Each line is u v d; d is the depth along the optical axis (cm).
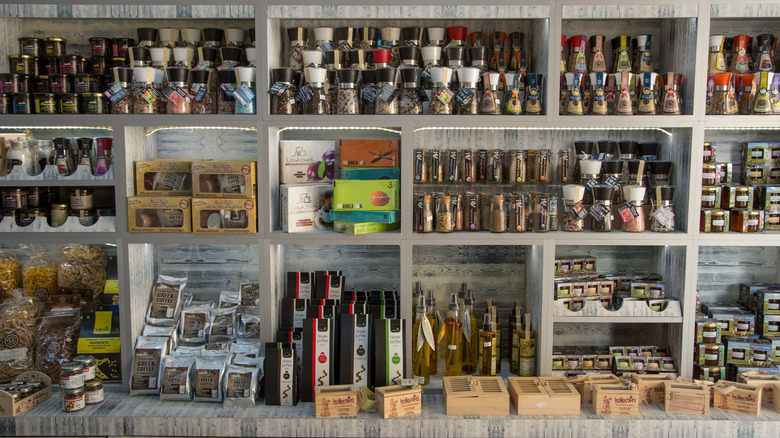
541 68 254
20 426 229
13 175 247
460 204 257
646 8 241
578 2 240
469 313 269
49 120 244
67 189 283
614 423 230
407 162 245
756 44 281
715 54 260
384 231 257
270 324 256
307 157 270
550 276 252
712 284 293
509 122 243
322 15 242
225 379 241
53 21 280
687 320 255
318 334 245
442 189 281
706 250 292
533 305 271
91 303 265
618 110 248
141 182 252
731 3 240
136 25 281
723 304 284
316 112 248
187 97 246
